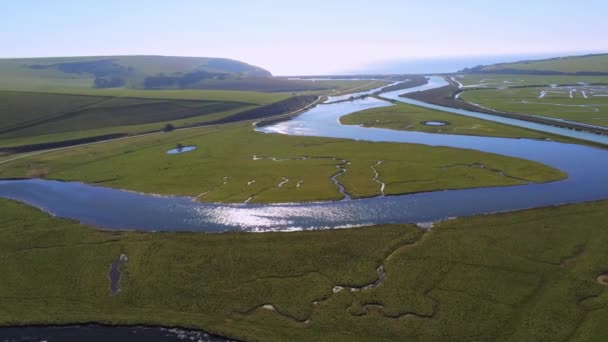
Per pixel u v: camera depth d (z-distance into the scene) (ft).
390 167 232.53
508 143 288.71
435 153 259.60
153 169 249.34
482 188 194.90
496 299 112.16
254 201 189.78
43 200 206.08
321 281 125.18
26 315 115.75
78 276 134.21
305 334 104.37
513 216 158.71
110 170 251.39
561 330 99.71
